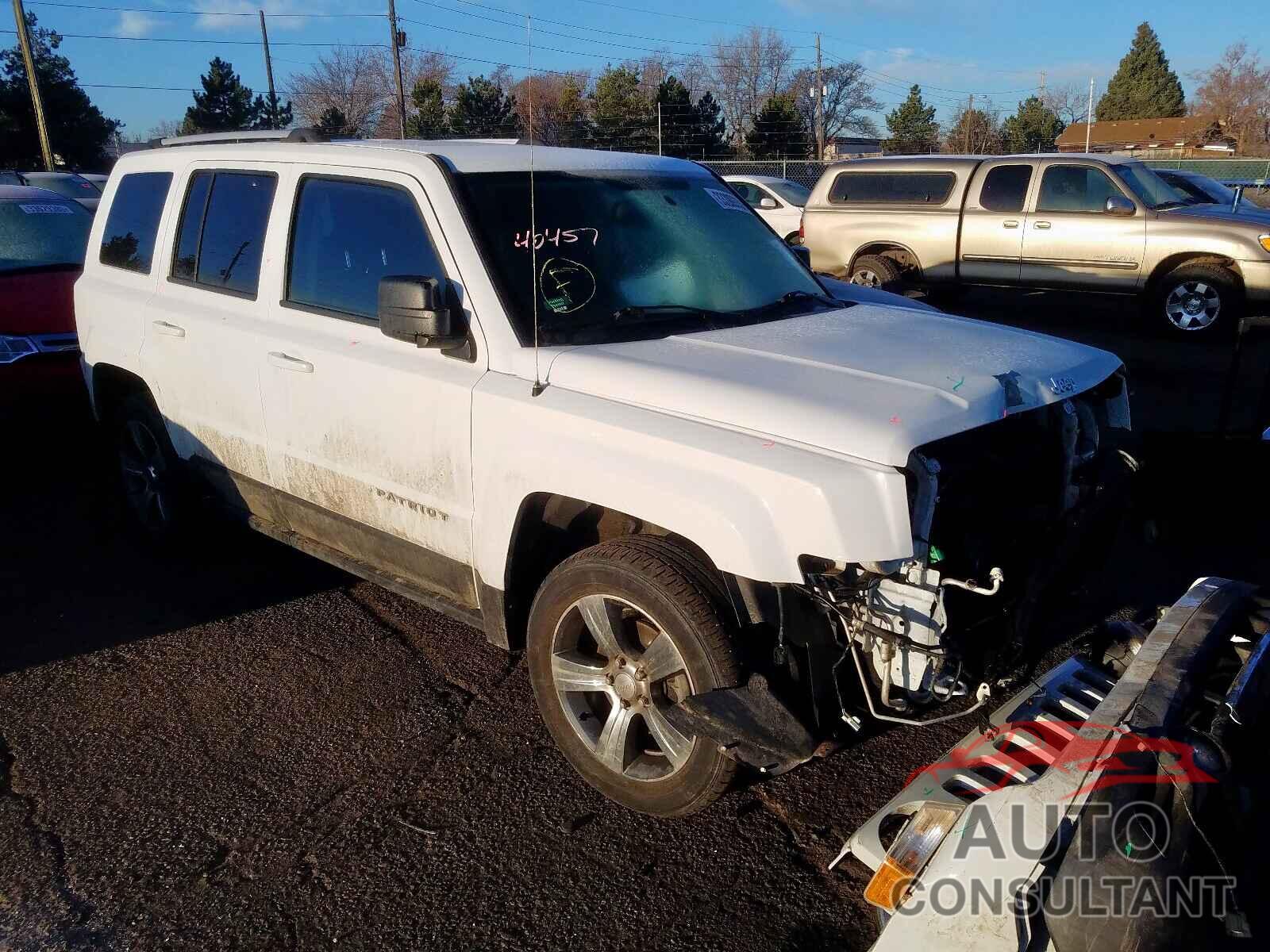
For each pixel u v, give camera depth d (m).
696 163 4.72
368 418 3.81
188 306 4.75
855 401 2.84
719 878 3.03
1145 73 77.38
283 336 4.16
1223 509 5.28
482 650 4.47
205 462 4.87
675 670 2.98
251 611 4.88
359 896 2.99
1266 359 9.83
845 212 13.05
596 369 3.20
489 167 3.80
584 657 3.32
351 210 3.98
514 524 3.34
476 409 3.39
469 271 3.51
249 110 59.78
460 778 3.54
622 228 3.88
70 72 49.94
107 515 6.25
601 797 3.43
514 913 2.91
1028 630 3.11
